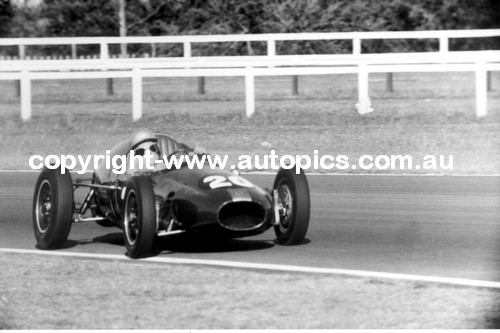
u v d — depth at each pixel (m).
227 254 10.32
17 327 7.46
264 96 26.89
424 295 8.16
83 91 30.91
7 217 13.50
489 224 12.00
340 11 42.56
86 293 8.51
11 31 48.78
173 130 22.02
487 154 18.55
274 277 8.98
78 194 15.62
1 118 24.64
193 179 10.15
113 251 10.75
